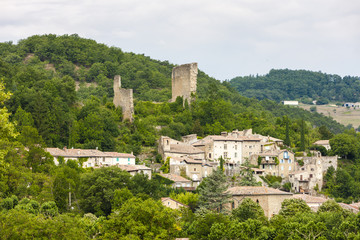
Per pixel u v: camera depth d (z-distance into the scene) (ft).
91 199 481.05
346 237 404.98
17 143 507.30
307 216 444.96
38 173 495.41
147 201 375.86
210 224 436.35
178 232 394.93
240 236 407.64
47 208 414.62
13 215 312.09
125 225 357.20
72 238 310.45
